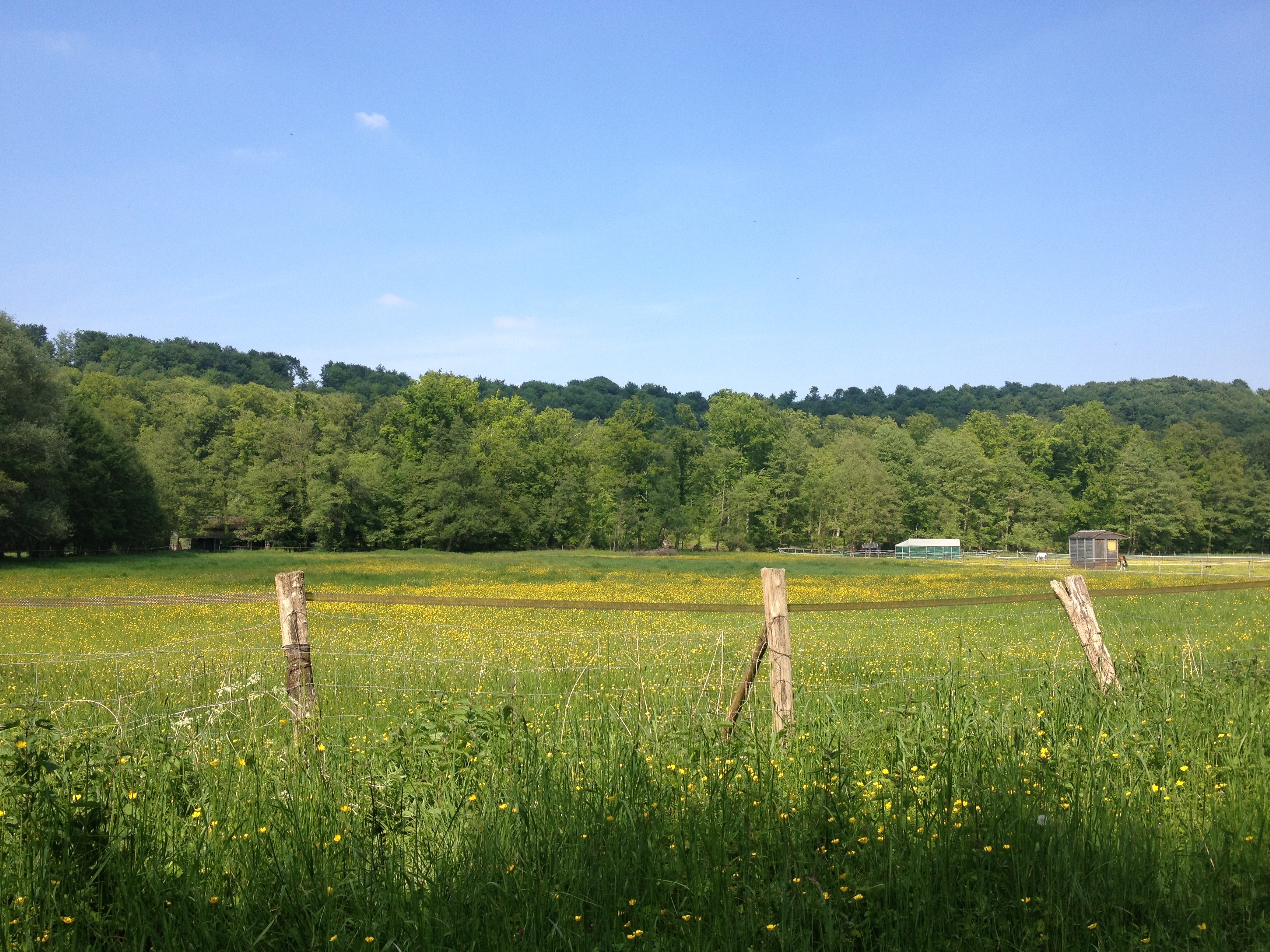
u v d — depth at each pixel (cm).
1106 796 469
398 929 346
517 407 12431
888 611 2166
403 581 4225
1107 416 12675
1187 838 430
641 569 5628
